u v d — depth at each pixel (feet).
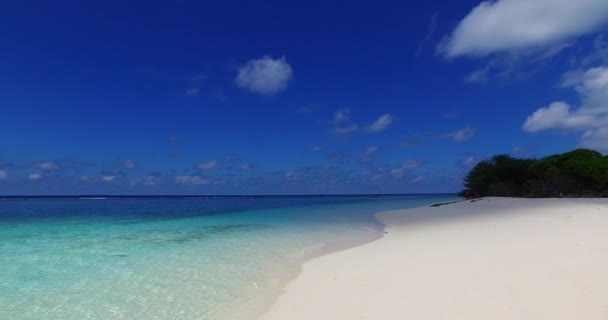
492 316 14.98
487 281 19.53
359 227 57.47
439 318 15.40
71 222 67.87
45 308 20.21
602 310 14.49
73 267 29.53
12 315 19.19
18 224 63.67
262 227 58.39
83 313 19.51
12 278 26.21
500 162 133.39
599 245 25.29
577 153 115.55
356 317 16.63
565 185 105.19
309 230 53.88
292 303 19.77
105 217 80.89
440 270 23.04
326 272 26.17
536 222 43.96
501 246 28.96
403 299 18.30
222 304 20.81
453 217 63.26
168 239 44.86
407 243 36.24
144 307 20.39
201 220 72.18
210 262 31.50
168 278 26.22
